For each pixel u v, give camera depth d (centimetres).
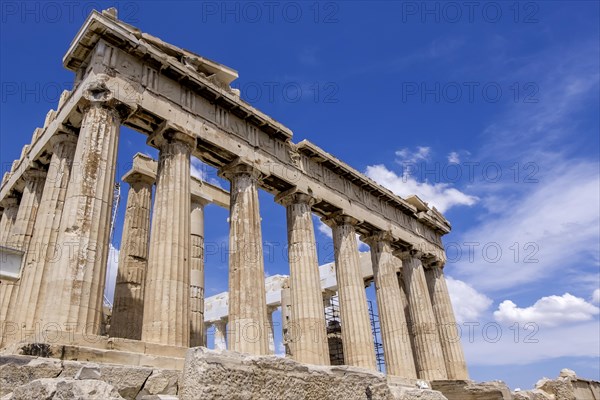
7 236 2336
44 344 1151
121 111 1756
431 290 3466
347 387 866
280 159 2422
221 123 2152
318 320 2234
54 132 1898
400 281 3666
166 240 1716
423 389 1116
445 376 2938
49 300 1329
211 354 692
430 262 3497
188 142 1958
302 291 2270
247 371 716
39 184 2170
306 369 813
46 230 1744
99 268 1441
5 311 1936
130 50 1838
